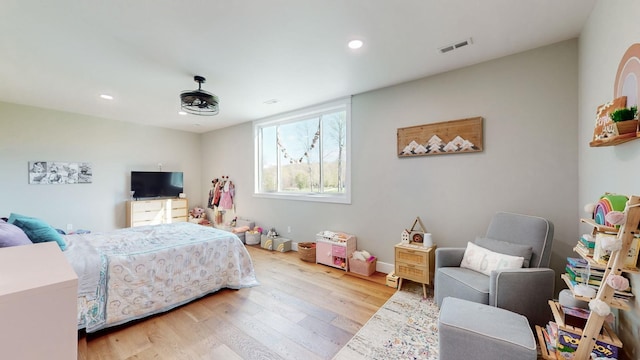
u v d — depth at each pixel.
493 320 1.47
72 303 0.77
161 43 2.17
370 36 2.11
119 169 5.04
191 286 2.52
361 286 2.92
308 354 1.79
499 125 2.53
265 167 5.04
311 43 2.21
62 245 2.29
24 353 0.70
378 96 3.33
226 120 5.07
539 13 1.83
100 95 3.52
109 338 1.97
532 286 1.78
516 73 2.43
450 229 2.84
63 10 1.72
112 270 2.07
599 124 1.50
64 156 4.38
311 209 4.17
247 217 5.27
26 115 4.02
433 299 2.59
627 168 1.35
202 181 6.39
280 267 3.56
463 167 2.75
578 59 2.16
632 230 1.15
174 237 2.82
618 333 1.45
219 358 1.75
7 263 0.90
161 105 4.00
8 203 3.89
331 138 4.04
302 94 3.52
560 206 2.27
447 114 2.82
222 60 2.50
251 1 1.66
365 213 3.51
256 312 2.36
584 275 1.44
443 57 2.49
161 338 1.97
